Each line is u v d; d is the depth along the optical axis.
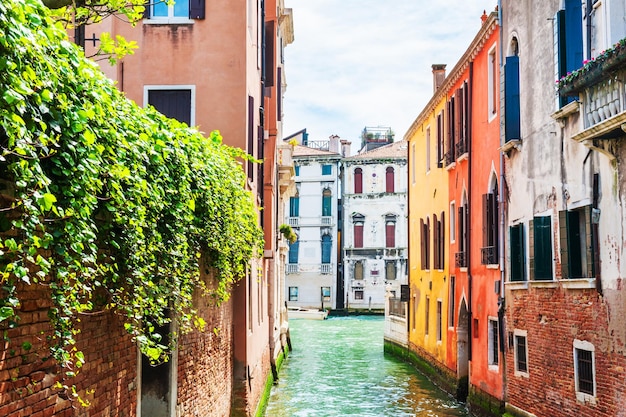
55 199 3.72
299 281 57.78
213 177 8.46
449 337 19.73
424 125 24.84
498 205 15.02
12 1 3.35
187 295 6.93
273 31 19.19
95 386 5.35
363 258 56.56
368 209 56.66
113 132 4.84
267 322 20.62
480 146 16.78
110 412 5.73
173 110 12.98
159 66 13.02
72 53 4.32
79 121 4.23
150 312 5.96
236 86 13.04
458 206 19.28
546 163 12.31
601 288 10.07
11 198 3.72
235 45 13.09
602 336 10.03
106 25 12.80
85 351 5.11
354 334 39.03
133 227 5.39
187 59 13.05
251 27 14.26
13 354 3.92
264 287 19.33
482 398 15.91
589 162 10.49
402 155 56.19
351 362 26.91
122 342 6.08
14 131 3.37
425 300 23.84
